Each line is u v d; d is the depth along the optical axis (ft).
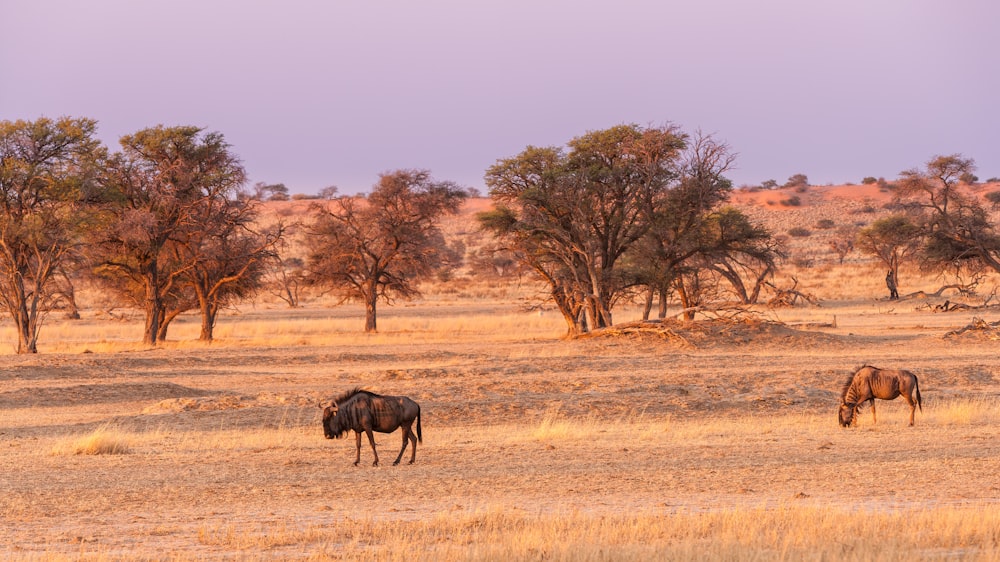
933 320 631.56
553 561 95.09
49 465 177.37
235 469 171.94
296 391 298.56
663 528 113.91
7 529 123.65
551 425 234.58
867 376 224.12
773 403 266.77
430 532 117.70
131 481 160.35
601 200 515.91
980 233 636.48
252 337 590.55
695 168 518.37
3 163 465.47
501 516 123.24
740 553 95.20
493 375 340.39
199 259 522.88
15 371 347.77
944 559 95.76
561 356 412.16
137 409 274.16
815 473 163.12
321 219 626.64
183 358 404.36
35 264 485.15
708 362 391.45
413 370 349.20
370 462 178.60
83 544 109.81
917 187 650.02
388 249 628.28
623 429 224.94
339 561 100.53
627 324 485.56
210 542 113.70
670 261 530.68
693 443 200.85
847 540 103.76
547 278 544.62
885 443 198.08
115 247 511.81
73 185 463.83
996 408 251.39
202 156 533.55
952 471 162.61
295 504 140.77
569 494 147.33
